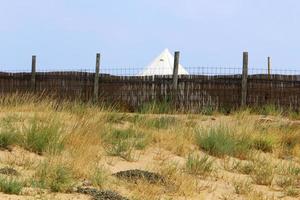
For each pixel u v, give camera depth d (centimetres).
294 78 2269
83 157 1166
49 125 1340
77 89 2558
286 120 2091
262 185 1238
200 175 1252
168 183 1104
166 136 1551
